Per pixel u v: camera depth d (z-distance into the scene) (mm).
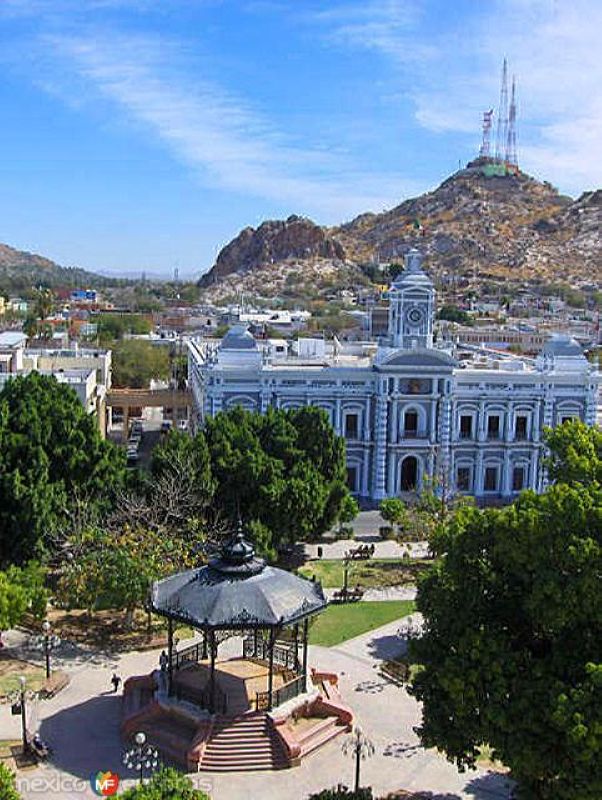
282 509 71750
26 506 62188
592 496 38625
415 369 100312
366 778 43312
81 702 50406
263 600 46844
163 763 44219
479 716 36844
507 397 103250
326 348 127125
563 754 34406
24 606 52656
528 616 38562
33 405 69000
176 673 50875
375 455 101875
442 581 41281
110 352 144750
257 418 80688
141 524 65375
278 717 46094
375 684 53844
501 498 104375
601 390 164375
